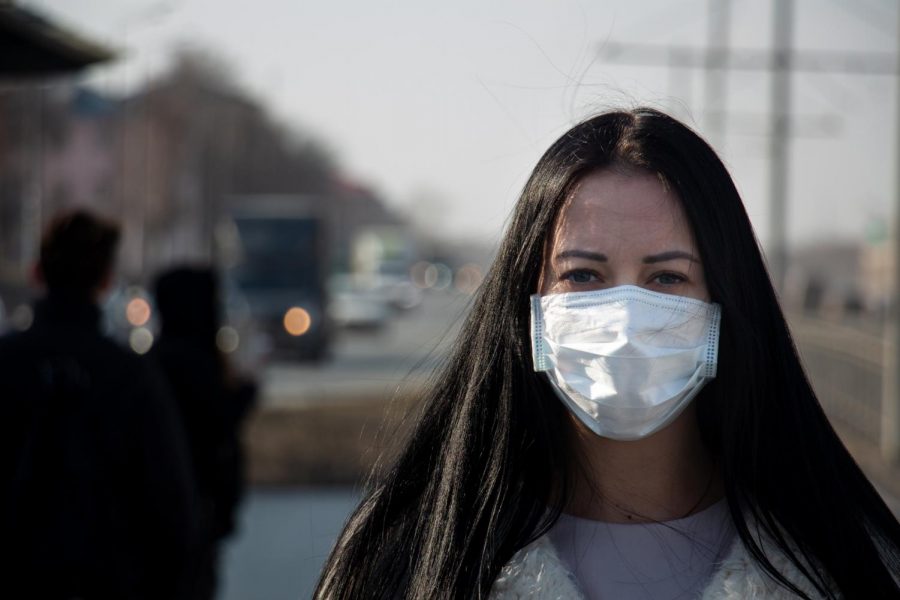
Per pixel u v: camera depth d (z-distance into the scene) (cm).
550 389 274
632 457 272
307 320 3431
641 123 268
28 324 563
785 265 3784
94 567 498
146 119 6141
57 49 849
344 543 282
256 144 8681
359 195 14638
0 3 768
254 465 1491
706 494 277
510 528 265
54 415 504
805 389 274
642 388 258
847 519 267
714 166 267
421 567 267
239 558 1033
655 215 262
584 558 266
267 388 2627
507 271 273
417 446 284
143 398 517
